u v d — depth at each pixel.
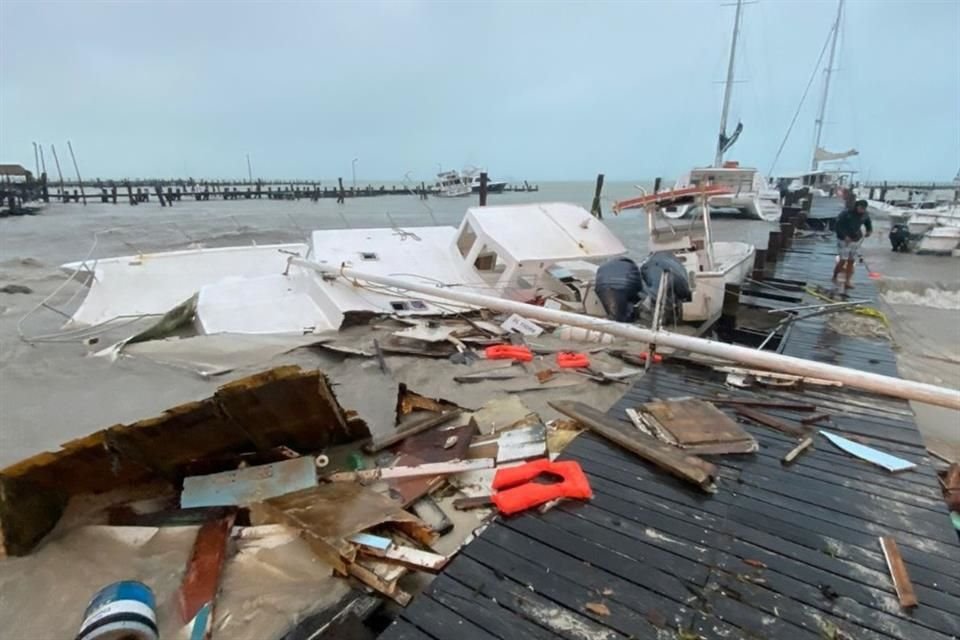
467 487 4.86
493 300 8.09
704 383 6.40
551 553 3.61
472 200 70.69
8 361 8.46
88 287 12.74
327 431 5.41
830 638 2.94
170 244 23.06
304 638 3.38
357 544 3.96
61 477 4.31
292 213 44.62
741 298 11.59
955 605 3.14
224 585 3.84
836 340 8.27
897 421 5.36
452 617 3.14
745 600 3.20
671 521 3.91
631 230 25.94
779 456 4.74
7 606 3.68
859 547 3.62
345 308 9.54
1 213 42.81
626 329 6.91
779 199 37.44
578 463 4.67
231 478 4.80
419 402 6.36
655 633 3.00
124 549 4.20
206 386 7.61
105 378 7.86
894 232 24.11
